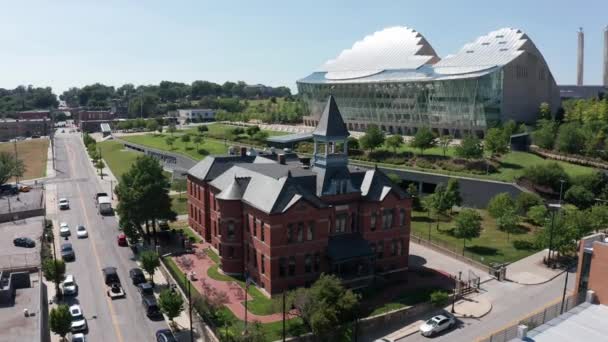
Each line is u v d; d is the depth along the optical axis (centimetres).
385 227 6931
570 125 12925
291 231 6125
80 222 9738
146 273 7088
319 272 6381
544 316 4794
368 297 6138
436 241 8262
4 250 7862
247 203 6500
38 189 12850
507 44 17362
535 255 7769
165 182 8375
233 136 19538
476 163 11925
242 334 4847
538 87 18075
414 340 5297
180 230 8950
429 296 6175
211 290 6122
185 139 18812
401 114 18825
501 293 6444
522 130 14600
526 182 10650
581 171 11100
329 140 6619
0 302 5200
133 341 5256
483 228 9169
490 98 16075
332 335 5181
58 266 6150
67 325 5022
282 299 5391
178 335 5453
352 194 6681
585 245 4869
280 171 6994
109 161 17950
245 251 6750
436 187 10569
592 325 4234
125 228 7944
